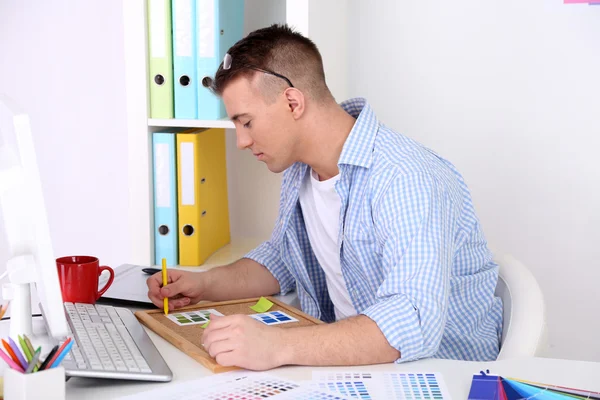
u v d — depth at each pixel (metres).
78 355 1.12
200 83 1.92
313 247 1.66
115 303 1.56
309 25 1.86
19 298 1.12
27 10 2.47
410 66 2.15
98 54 2.45
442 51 2.12
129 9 1.89
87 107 2.49
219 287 1.62
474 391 1.06
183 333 1.35
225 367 1.17
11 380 0.96
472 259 1.51
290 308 1.53
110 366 1.10
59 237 2.60
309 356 1.18
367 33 2.17
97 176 2.53
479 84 2.10
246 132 1.48
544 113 2.06
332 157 1.50
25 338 1.01
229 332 1.17
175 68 1.92
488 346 1.50
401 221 1.31
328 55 2.11
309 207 1.64
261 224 2.34
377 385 1.10
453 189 1.44
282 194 1.72
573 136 2.04
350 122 1.52
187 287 1.55
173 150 1.95
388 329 1.20
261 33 1.47
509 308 1.52
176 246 2.00
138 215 1.97
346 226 1.47
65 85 2.50
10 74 2.53
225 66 1.45
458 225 1.48
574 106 2.03
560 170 2.07
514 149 2.10
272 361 1.17
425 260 1.27
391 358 1.20
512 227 2.14
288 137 1.48
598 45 1.98
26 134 0.97
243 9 2.17
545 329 1.41
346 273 1.55
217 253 2.14
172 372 1.16
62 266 1.44
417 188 1.33
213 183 2.12
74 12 2.44
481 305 1.52
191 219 1.98
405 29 2.14
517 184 2.12
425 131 2.17
